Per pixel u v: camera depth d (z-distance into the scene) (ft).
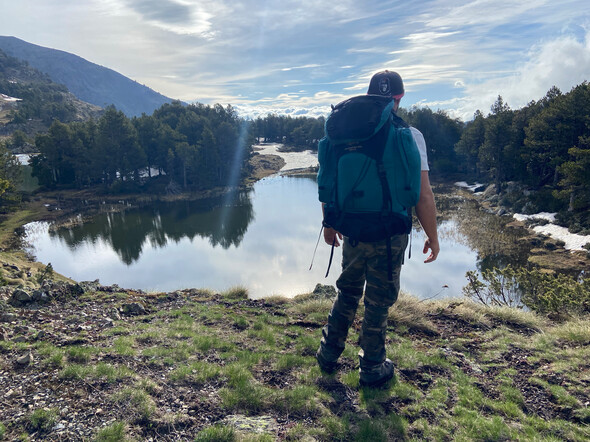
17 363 10.68
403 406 9.45
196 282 118.42
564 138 176.14
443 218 178.09
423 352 12.91
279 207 246.47
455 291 93.50
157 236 184.55
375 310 9.23
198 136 379.55
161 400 9.22
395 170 7.68
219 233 187.73
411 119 340.39
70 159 315.58
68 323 15.56
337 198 8.33
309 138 647.15
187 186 325.21
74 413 8.48
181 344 13.01
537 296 26.48
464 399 9.82
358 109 7.68
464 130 326.65
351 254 9.11
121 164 306.55
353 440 8.09
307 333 15.16
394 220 7.98
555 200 165.48
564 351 12.36
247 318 17.29
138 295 22.35
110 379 9.89
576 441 8.30
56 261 146.00
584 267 104.32
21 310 17.52
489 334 14.82
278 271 127.03
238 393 9.51
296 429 8.26
